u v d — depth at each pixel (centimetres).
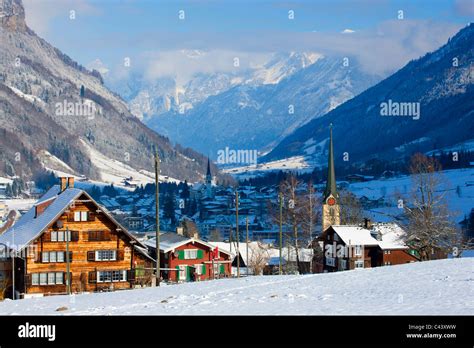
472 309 3419
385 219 17212
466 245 9750
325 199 14738
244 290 4919
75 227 8356
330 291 4547
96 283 8394
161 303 4312
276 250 12962
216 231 19275
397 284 4681
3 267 8775
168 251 10588
